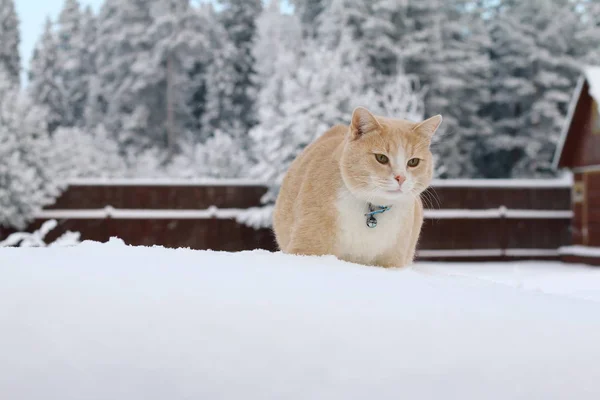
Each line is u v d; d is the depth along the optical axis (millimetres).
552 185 18594
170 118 32812
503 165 31781
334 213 3338
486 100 30484
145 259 2229
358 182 3256
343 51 22266
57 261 2078
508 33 31125
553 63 30094
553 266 16781
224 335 1502
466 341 1581
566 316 1841
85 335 1471
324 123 16500
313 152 3832
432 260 17906
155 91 34531
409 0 28406
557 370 1496
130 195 16719
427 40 28516
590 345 1617
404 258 3520
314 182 3438
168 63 33188
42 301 1604
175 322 1542
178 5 32719
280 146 16734
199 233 16953
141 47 34719
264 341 1490
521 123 30469
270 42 33406
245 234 17109
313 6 35875
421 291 2035
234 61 36438
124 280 1826
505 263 17750
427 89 27297
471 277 2893
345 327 1585
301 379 1386
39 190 15922
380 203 3334
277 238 4137
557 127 29797
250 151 25375
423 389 1395
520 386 1437
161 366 1388
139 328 1508
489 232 18250
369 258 3436
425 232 17938
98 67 38406
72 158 21703
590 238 17797
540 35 30672
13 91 16781
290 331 1540
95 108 37656
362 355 1473
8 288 1669
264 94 23172
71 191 16422
